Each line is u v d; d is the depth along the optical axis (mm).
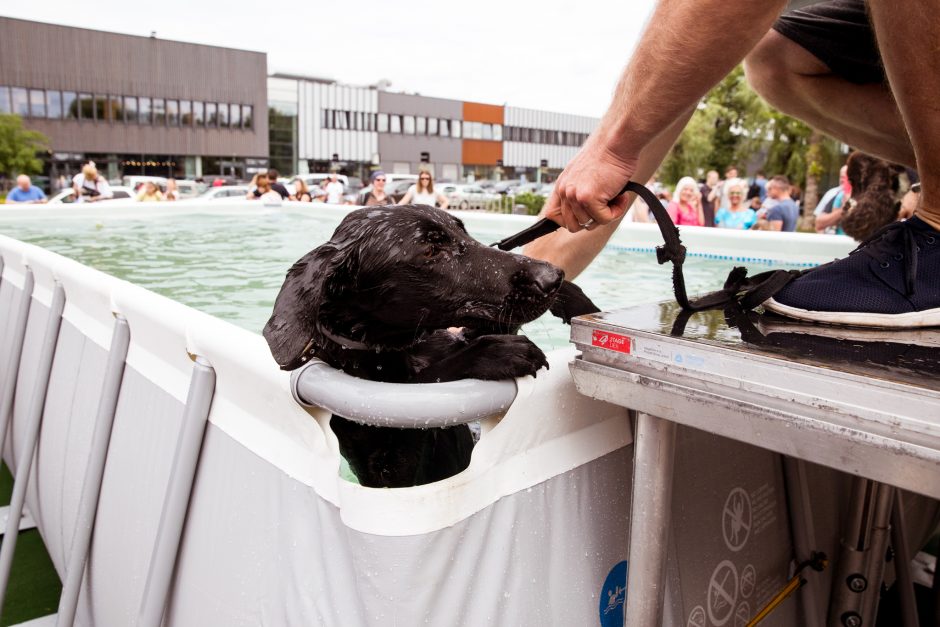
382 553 968
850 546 1655
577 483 1213
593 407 1224
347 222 1528
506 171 66250
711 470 1448
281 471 1195
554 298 1501
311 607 1097
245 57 48250
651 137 1276
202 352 1360
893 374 823
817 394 851
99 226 7254
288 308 1260
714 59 1095
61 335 2486
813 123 2521
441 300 1480
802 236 4703
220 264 5109
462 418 991
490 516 1067
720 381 940
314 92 53094
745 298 1264
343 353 1460
